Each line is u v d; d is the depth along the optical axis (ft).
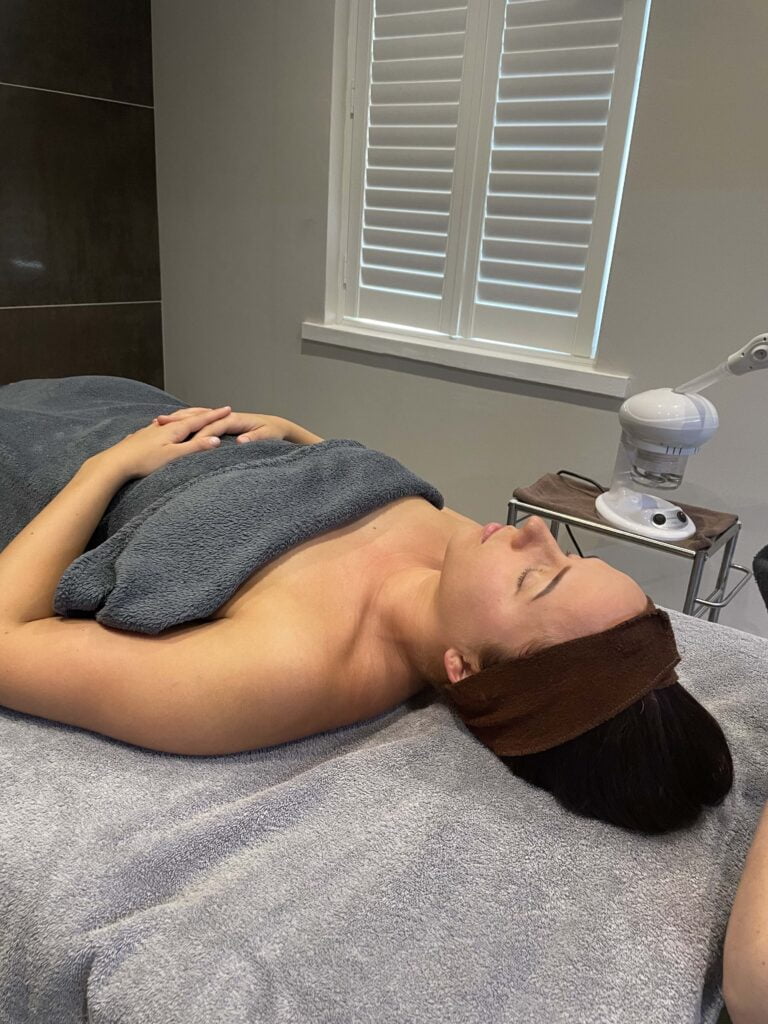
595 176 5.81
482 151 6.24
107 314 7.81
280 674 2.56
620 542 6.13
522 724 2.50
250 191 7.34
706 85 4.92
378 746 2.64
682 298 5.39
